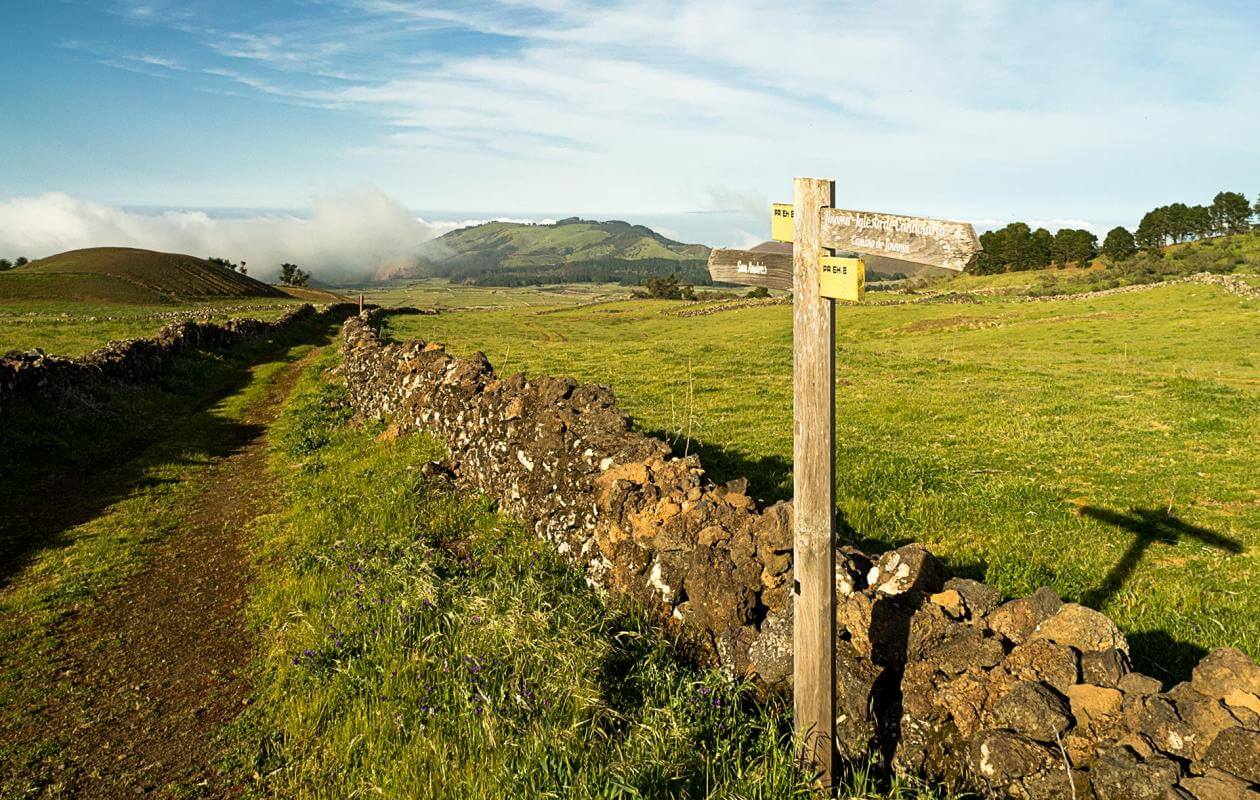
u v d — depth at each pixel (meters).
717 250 5.45
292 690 6.71
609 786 4.71
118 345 23.50
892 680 5.50
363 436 16.36
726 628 6.41
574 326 70.62
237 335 38.31
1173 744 4.12
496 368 29.62
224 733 6.30
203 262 135.75
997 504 11.80
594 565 8.38
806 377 4.72
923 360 32.34
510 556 9.22
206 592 9.25
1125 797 4.02
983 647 5.08
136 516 12.16
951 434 17.19
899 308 68.75
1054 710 4.51
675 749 5.16
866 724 5.31
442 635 6.99
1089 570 9.28
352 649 7.02
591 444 9.30
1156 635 7.47
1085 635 4.90
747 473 13.79
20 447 14.97
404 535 9.93
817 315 4.65
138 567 10.06
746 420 18.69
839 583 5.92
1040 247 127.69
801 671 4.97
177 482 14.20
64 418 17.27
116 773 5.87
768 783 4.79
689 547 7.04
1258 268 89.88
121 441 17.67
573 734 5.42
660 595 7.14
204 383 27.14
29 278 94.31
